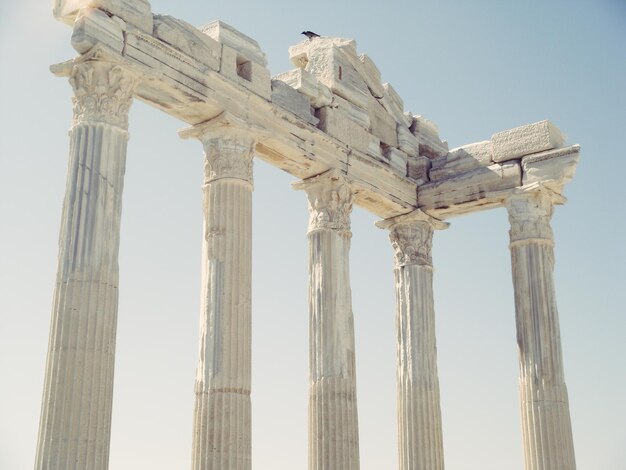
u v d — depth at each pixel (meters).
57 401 20.23
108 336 21.28
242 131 26.58
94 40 22.42
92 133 22.28
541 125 32.12
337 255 29.67
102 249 21.61
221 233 25.66
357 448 28.12
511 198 32.03
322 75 31.44
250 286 25.77
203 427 24.03
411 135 35.19
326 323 28.81
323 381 28.30
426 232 34.19
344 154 30.77
